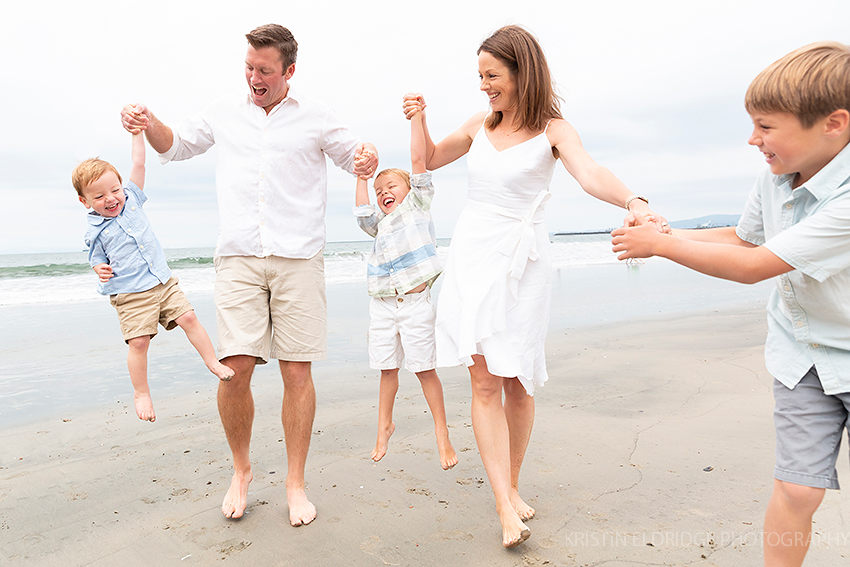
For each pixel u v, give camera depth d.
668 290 12.73
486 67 2.38
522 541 2.33
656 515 2.56
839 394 1.57
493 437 2.36
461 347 2.28
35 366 5.95
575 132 2.33
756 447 3.35
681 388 4.81
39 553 2.40
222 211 2.77
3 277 15.95
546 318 2.49
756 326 7.75
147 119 2.77
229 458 3.48
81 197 2.85
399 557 2.29
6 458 3.53
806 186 1.53
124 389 5.09
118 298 2.93
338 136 2.88
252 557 2.32
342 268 19.28
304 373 2.79
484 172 2.42
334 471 3.22
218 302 2.75
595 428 3.82
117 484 3.11
